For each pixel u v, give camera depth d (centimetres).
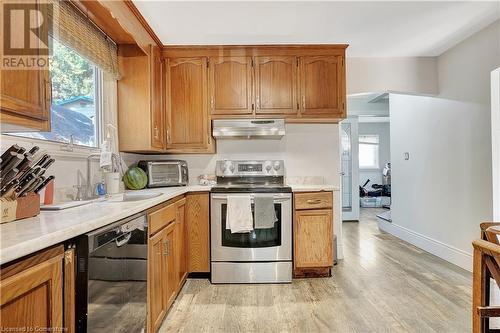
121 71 266
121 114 268
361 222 585
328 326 205
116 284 136
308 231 291
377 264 331
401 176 450
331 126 354
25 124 123
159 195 218
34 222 115
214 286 279
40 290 92
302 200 290
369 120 820
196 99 317
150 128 268
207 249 294
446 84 344
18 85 116
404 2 234
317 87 317
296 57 317
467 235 313
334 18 258
